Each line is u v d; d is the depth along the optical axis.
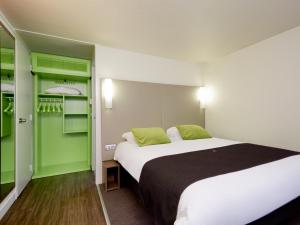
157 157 1.78
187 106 3.39
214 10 1.80
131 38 2.44
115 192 2.31
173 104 3.24
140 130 2.51
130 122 2.83
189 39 2.48
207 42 2.59
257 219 1.13
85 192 2.32
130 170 1.99
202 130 2.98
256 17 1.93
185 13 1.85
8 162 2.33
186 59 3.35
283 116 2.29
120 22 2.02
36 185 2.53
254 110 2.65
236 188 1.09
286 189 1.25
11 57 2.21
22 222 1.67
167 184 1.25
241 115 2.86
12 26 2.08
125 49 2.84
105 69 2.71
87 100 3.46
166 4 1.70
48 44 2.61
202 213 0.94
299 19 1.97
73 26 2.11
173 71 3.32
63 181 2.68
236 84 2.94
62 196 2.20
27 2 1.64
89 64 3.26
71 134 3.52
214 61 3.39
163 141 2.49
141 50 2.89
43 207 1.94
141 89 2.94
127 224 1.64
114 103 2.71
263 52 2.52
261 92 2.55
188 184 1.14
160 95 3.11
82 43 2.59
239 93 2.89
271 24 2.08
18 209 1.90
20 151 2.27
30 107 2.77
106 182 2.35
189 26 2.12
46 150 3.29
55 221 1.69
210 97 3.48
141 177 1.63
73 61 3.18
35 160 2.94
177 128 3.00
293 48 2.18
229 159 1.66
